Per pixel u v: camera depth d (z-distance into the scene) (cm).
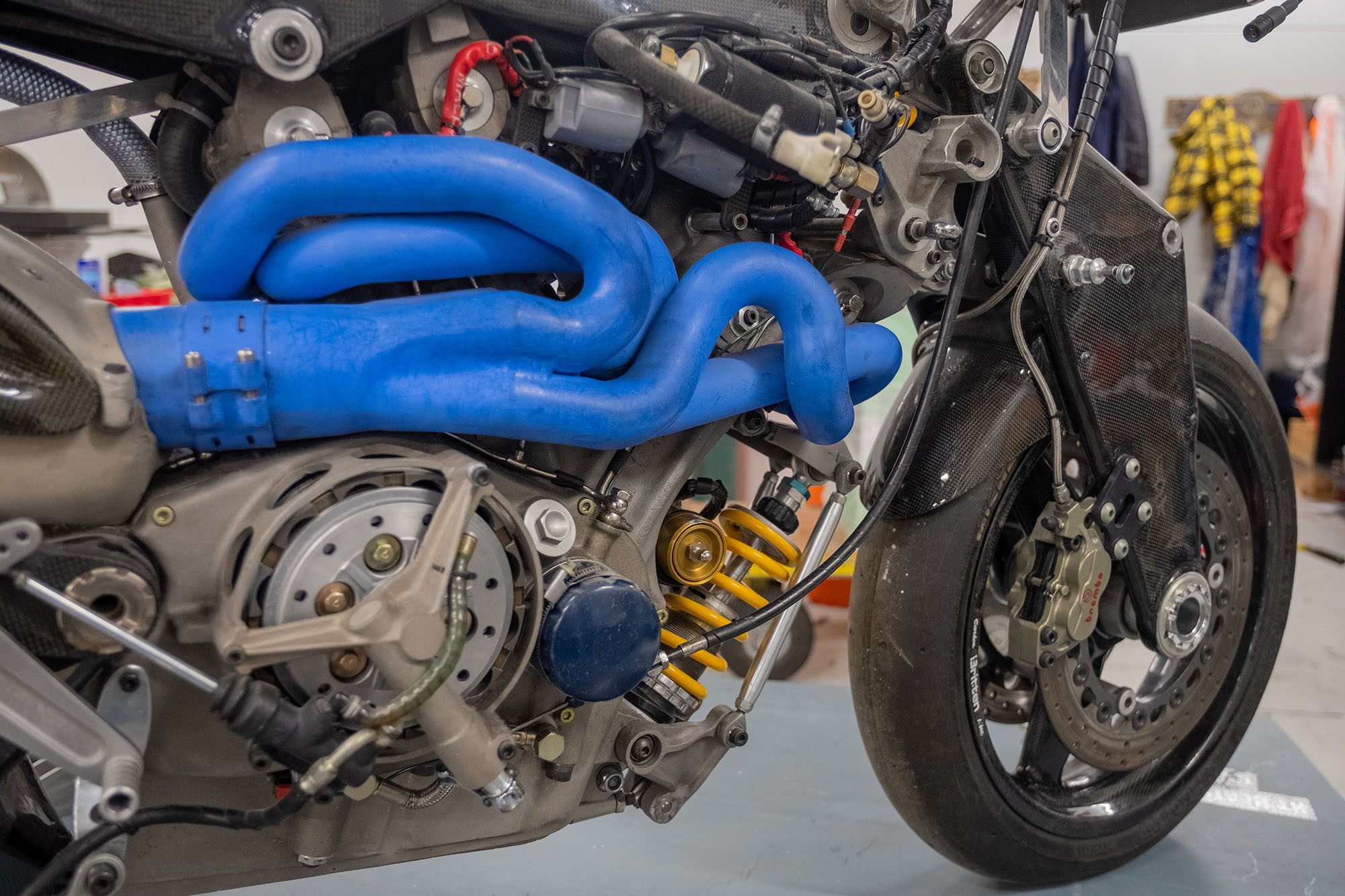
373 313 69
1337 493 349
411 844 84
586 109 75
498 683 78
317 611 69
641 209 88
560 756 87
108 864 67
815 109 81
